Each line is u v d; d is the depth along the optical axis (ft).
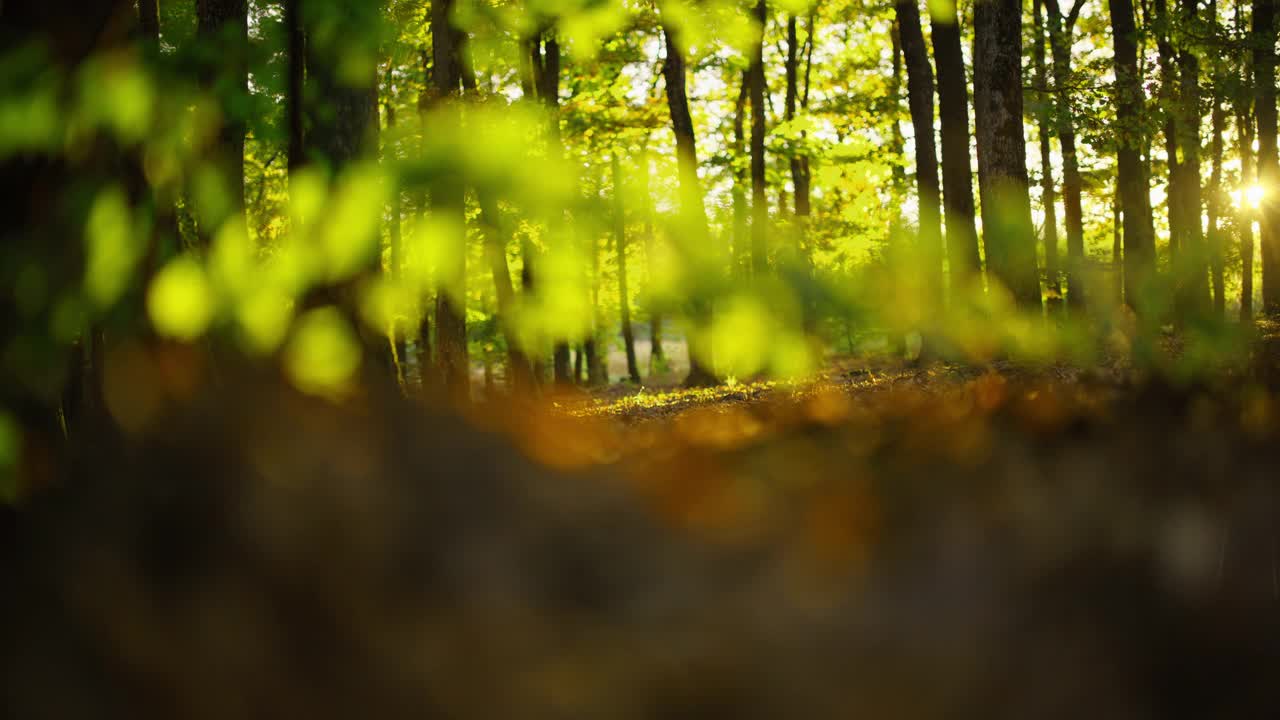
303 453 4.81
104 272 3.44
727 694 4.25
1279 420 7.71
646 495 6.22
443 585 4.80
